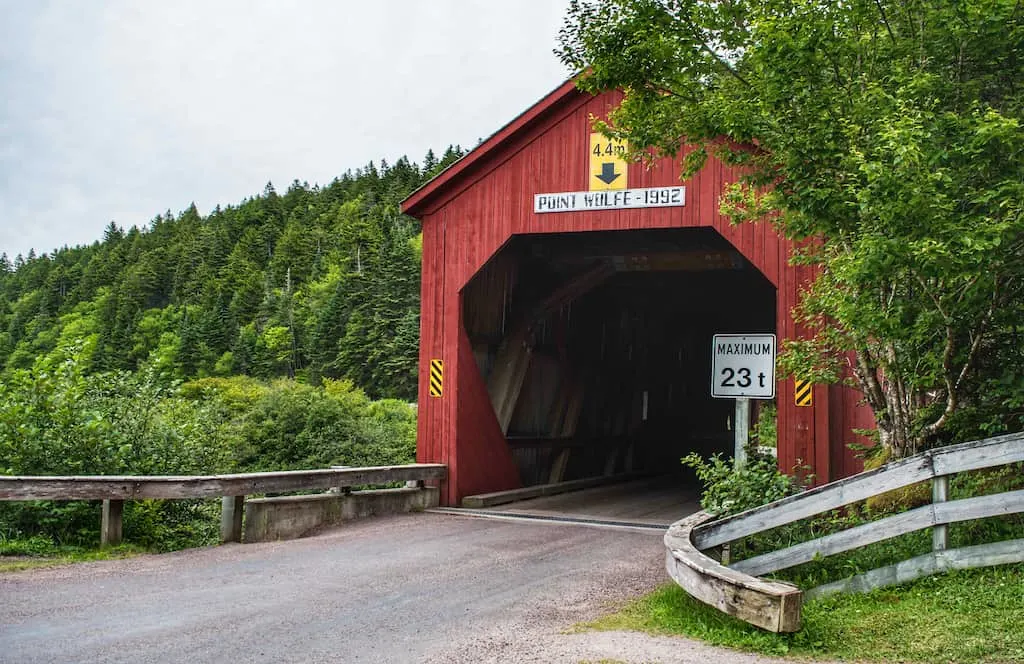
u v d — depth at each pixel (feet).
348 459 84.48
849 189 21.93
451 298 47.34
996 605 17.94
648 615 20.76
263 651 17.51
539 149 45.78
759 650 16.92
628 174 43.70
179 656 17.02
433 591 24.03
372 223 476.54
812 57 23.68
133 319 402.11
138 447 36.88
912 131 20.38
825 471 38.34
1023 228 20.83
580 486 58.75
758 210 29.68
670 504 50.29
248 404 99.09
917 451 25.07
